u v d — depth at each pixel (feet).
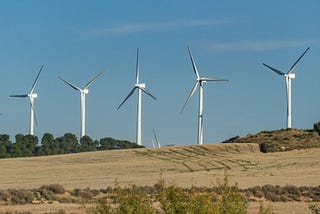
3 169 617.62
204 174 551.18
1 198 341.41
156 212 138.31
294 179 499.51
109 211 139.85
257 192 385.09
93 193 384.06
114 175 567.18
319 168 598.34
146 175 561.02
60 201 351.67
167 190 138.41
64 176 562.66
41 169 617.21
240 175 539.70
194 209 135.54
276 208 309.22
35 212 277.64
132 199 138.62
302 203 348.18
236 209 139.74
